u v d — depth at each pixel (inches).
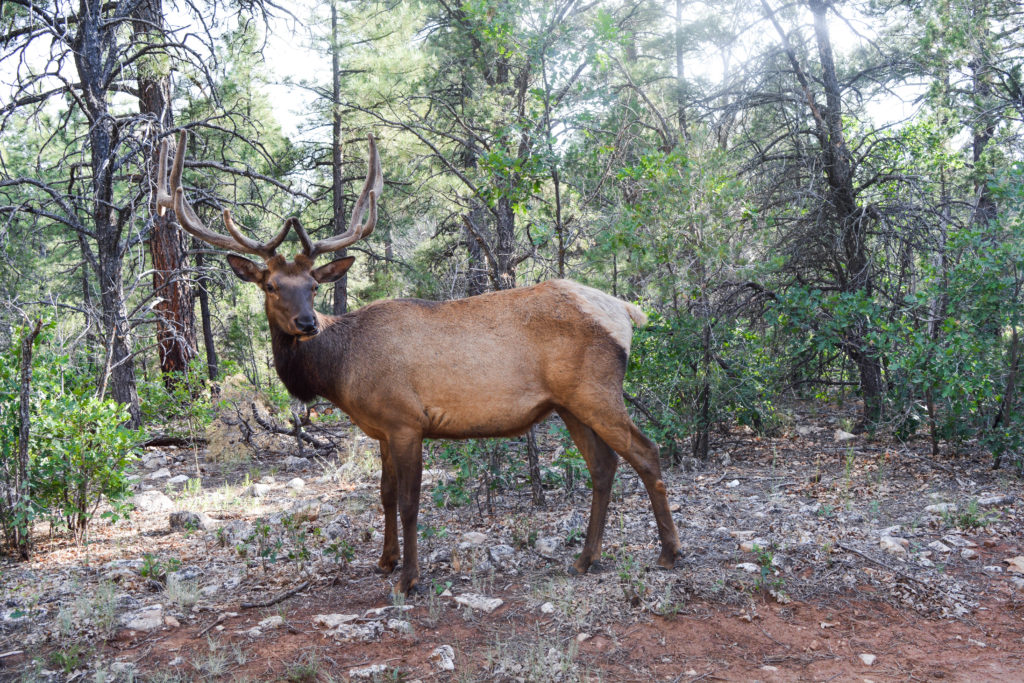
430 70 573.3
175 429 494.0
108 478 276.1
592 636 174.4
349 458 394.0
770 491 297.4
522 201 311.9
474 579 206.1
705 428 355.3
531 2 311.9
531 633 176.4
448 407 206.7
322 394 211.8
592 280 368.2
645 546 229.0
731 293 388.8
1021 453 307.9
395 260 709.9
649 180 340.2
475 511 284.4
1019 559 210.5
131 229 472.7
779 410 417.4
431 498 307.0
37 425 269.4
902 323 339.6
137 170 545.0
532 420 211.6
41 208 474.0
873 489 289.3
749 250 360.5
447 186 536.7
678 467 347.9
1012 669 160.2
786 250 426.0
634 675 158.7
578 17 426.0
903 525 242.4
